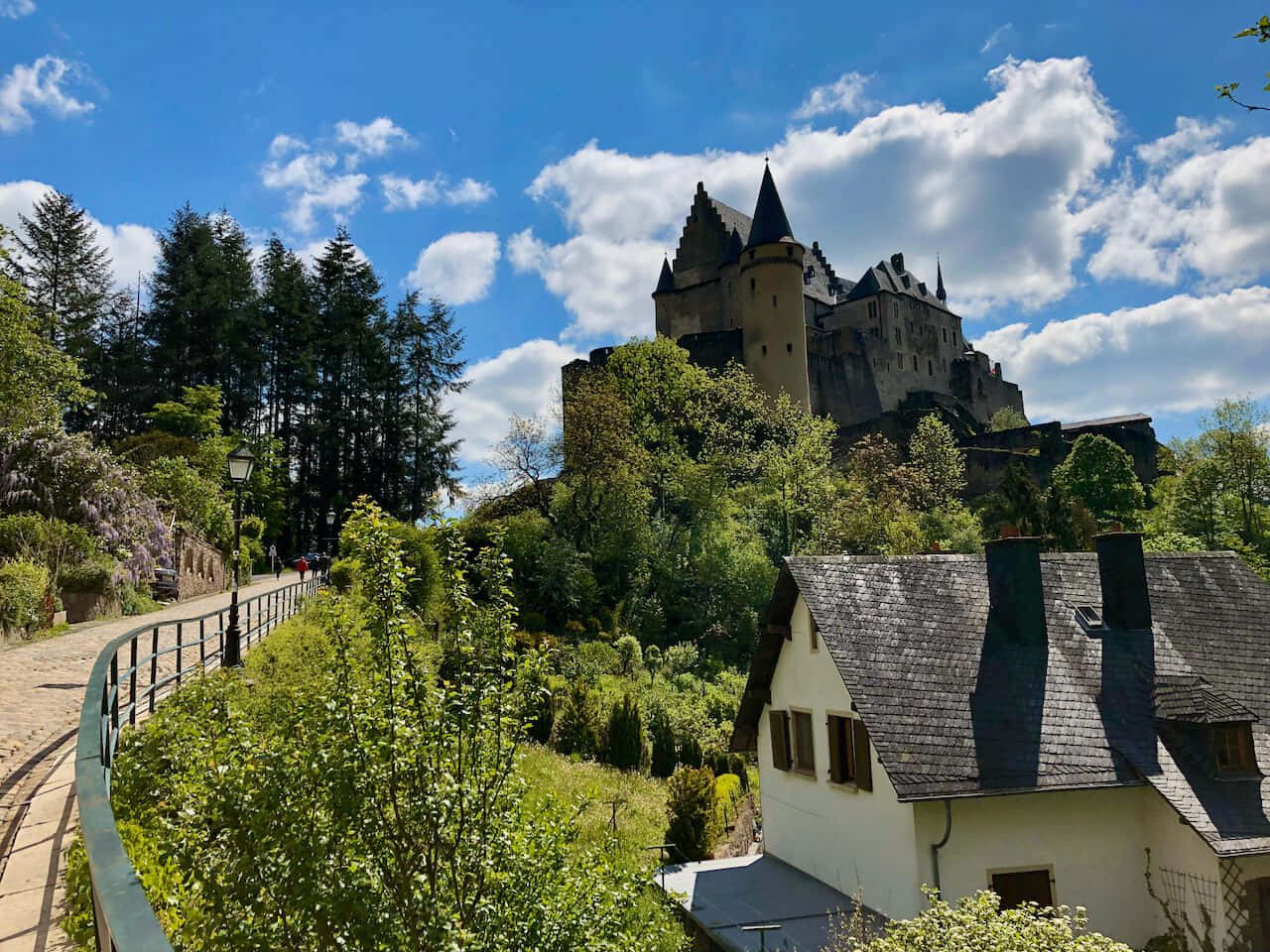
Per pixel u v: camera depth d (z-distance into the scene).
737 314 83.75
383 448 64.69
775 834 18.00
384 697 6.52
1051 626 16.33
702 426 64.19
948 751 13.66
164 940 1.66
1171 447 68.56
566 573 43.44
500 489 51.19
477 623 7.43
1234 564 18.52
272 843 5.69
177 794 6.43
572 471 51.22
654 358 67.00
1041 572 17.12
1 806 7.12
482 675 7.08
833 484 60.03
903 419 82.69
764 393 72.56
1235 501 56.53
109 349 61.06
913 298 105.12
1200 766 13.73
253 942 5.43
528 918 6.60
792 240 78.38
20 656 15.86
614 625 43.75
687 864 17.39
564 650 35.56
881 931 13.21
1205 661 16.03
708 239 88.88
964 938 8.47
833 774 15.68
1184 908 13.22
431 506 8.00
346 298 65.62
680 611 48.47
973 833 13.36
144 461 43.16
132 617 24.14
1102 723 14.46
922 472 68.31
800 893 15.36
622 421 53.16
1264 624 17.14
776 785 18.08
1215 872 12.73
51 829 6.54
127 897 1.93
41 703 11.44
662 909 11.46
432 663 8.16
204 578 36.25
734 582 48.78
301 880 5.57
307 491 62.12
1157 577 17.89
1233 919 12.52
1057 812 13.68
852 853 14.97
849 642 15.36
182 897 5.66
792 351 77.12
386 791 6.31
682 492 55.19
